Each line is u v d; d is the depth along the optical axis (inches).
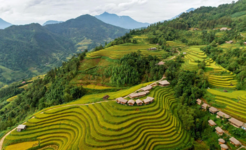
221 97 2849.4
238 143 1951.3
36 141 2192.4
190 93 3132.4
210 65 4136.3
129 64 4424.2
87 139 2041.1
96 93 3863.2
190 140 2241.6
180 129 2393.0
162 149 2036.2
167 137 2204.7
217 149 2036.2
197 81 3363.7
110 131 2127.2
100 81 4249.5
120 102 2785.4
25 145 2129.7
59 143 2142.0
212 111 2603.3
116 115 2416.3
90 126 2283.5
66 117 2586.1
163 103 2901.1
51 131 2326.5
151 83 3784.5
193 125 2331.4
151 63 4598.9
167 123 2434.8
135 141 2022.6
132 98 2970.0
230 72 3651.6
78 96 3703.3
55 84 4522.6
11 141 2174.0
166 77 3966.5
